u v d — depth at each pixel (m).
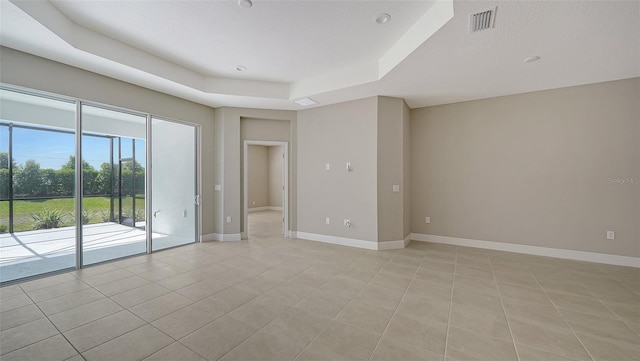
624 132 3.72
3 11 2.21
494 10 2.17
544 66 3.31
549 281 3.13
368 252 4.38
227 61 3.82
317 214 5.20
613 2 2.05
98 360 1.75
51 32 2.54
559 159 4.10
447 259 4.00
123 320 2.24
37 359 1.75
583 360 1.77
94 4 2.53
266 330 2.11
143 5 2.55
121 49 3.24
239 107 5.24
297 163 5.46
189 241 4.99
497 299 2.66
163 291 2.83
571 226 4.03
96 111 3.70
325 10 2.61
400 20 2.78
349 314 2.37
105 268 3.55
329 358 1.78
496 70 3.43
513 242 4.42
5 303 2.53
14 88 2.95
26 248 3.24
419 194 5.21
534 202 4.27
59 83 3.21
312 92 4.44
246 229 5.41
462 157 4.83
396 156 4.68
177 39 3.20
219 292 2.82
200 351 1.85
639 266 3.62
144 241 4.29
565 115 4.06
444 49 2.86
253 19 2.78
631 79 3.68
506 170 4.48
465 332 2.10
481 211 4.68
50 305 2.49
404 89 4.19
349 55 3.62
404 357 1.80
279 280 3.16
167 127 4.56
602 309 2.46
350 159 4.81
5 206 3.12
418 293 2.80
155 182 4.40
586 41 2.67
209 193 5.18
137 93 4.00
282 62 3.85
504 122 4.49
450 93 4.38
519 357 1.80
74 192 3.48
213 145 5.25
